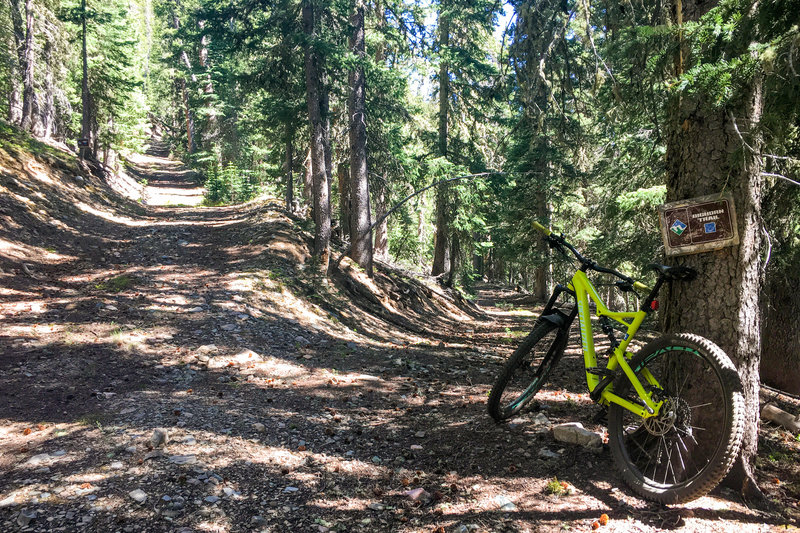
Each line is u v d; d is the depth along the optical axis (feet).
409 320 48.14
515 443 13.93
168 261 40.93
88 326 24.95
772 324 26.43
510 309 76.89
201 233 51.52
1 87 77.46
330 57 42.93
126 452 12.91
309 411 17.46
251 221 54.49
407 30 55.01
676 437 11.64
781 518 10.48
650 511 10.61
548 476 12.10
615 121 31.37
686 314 12.16
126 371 20.33
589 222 66.80
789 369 25.91
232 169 89.66
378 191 62.23
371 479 12.56
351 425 16.38
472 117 75.56
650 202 33.06
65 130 93.56
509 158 66.03
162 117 213.05
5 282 30.07
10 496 10.51
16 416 15.43
